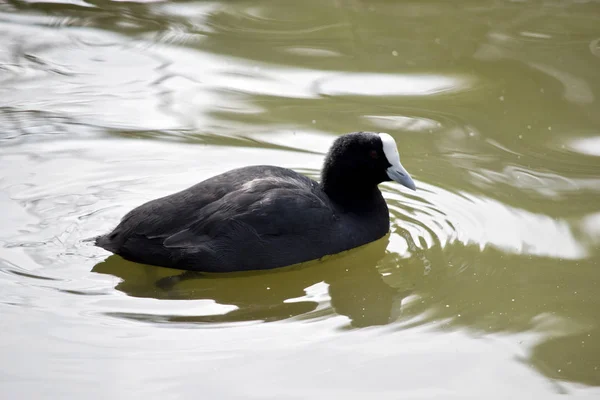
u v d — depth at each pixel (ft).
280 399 29.01
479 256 39.47
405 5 69.92
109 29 65.67
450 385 30.12
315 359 31.42
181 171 46.62
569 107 54.39
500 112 53.83
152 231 36.50
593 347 32.48
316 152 49.01
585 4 69.41
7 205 42.32
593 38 63.57
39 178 45.21
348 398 29.19
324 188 41.32
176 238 36.27
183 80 57.82
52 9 68.90
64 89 56.24
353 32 65.51
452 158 48.88
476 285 37.04
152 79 57.82
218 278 37.14
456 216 43.11
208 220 36.73
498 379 30.55
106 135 50.47
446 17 67.62
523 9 68.74
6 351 31.07
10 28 65.10
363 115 53.36
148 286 36.40
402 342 32.76
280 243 37.29
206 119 52.70
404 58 61.05
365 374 30.66
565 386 30.19
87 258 38.11
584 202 43.96
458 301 35.76
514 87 56.90
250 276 37.45
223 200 37.37
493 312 34.88
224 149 49.14
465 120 52.85
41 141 49.44
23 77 57.62
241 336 32.89
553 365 31.37
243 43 63.77
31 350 31.19
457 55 61.31
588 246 40.06
